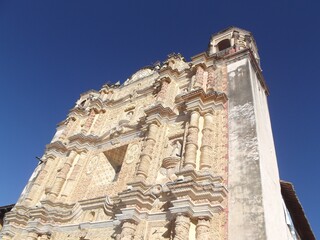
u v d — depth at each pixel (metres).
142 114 19.77
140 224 11.94
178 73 19.86
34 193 18.77
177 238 9.90
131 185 13.26
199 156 12.89
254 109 13.56
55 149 20.89
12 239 16.69
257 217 9.79
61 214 16.09
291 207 16.20
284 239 11.52
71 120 23.84
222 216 10.49
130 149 16.97
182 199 10.87
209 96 14.93
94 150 19.81
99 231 13.73
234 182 11.27
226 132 13.39
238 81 15.77
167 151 14.72
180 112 16.25
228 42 23.09
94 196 16.06
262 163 11.81
